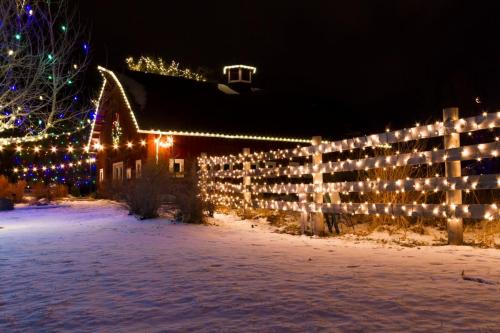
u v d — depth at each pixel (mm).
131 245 8484
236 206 15422
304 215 11141
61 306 4504
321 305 4203
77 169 35875
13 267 6609
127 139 27703
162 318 4020
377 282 5023
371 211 9617
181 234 10008
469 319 3717
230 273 5723
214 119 26422
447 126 8281
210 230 10781
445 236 9391
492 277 5164
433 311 3949
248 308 4188
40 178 35000
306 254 7094
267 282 5164
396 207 9117
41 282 5582
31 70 14352
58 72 14844
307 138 28203
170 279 5480
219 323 3814
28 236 10484
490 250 7309
